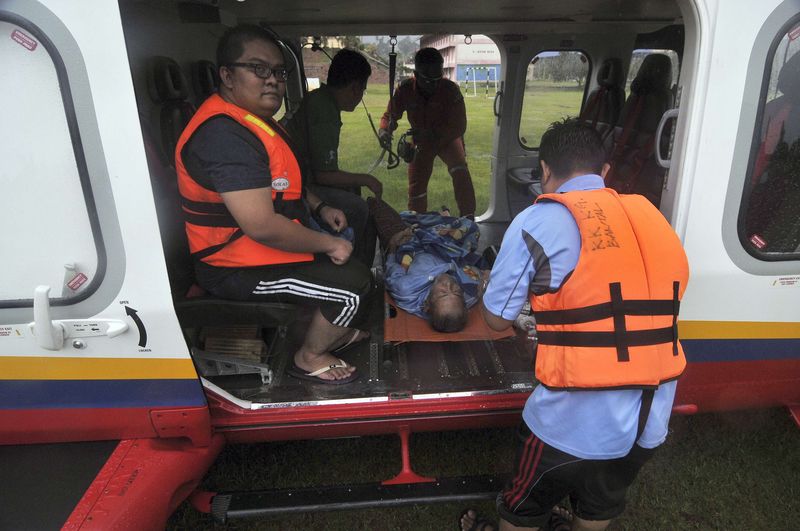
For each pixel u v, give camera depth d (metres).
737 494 2.45
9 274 1.80
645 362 1.50
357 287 2.14
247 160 1.80
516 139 4.61
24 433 2.04
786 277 2.08
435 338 2.49
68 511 1.80
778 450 2.69
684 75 1.87
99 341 1.88
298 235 1.94
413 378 2.37
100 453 2.04
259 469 2.62
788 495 2.45
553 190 1.72
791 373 2.28
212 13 2.79
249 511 2.08
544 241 1.50
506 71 4.31
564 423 1.59
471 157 5.89
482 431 2.83
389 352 2.58
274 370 2.44
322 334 2.30
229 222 1.99
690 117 1.86
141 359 1.93
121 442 2.09
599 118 4.03
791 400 2.37
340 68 3.13
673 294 1.53
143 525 1.82
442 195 6.32
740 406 2.36
